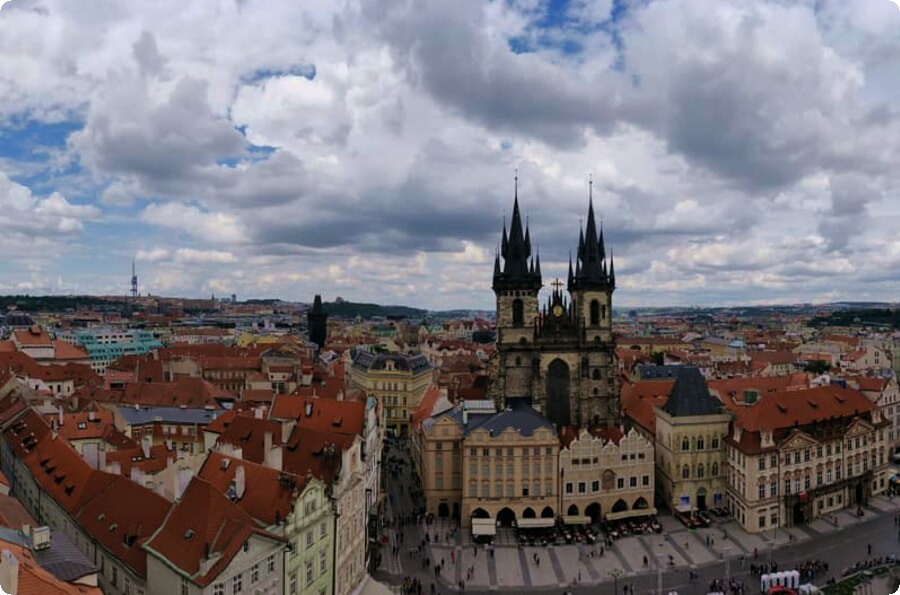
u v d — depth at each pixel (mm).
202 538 76188
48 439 118062
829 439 152500
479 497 144875
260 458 116438
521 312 189625
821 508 151625
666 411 157125
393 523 146500
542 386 186750
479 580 119500
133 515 88375
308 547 88750
